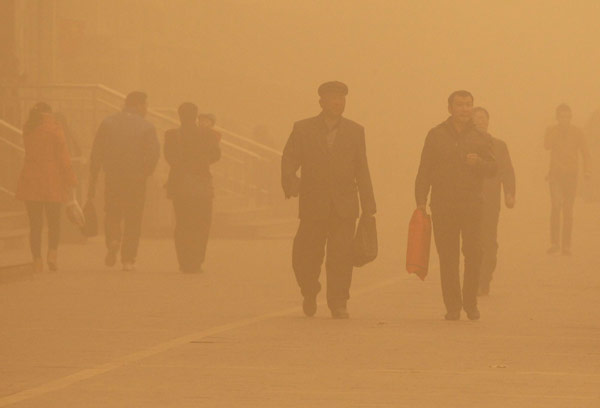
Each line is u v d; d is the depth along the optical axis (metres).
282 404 22.61
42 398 23.08
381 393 23.69
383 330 32.78
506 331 32.72
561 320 35.38
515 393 23.69
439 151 35.50
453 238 35.44
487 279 42.31
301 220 35.59
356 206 35.50
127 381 24.91
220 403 22.67
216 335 31.59
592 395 23.50
